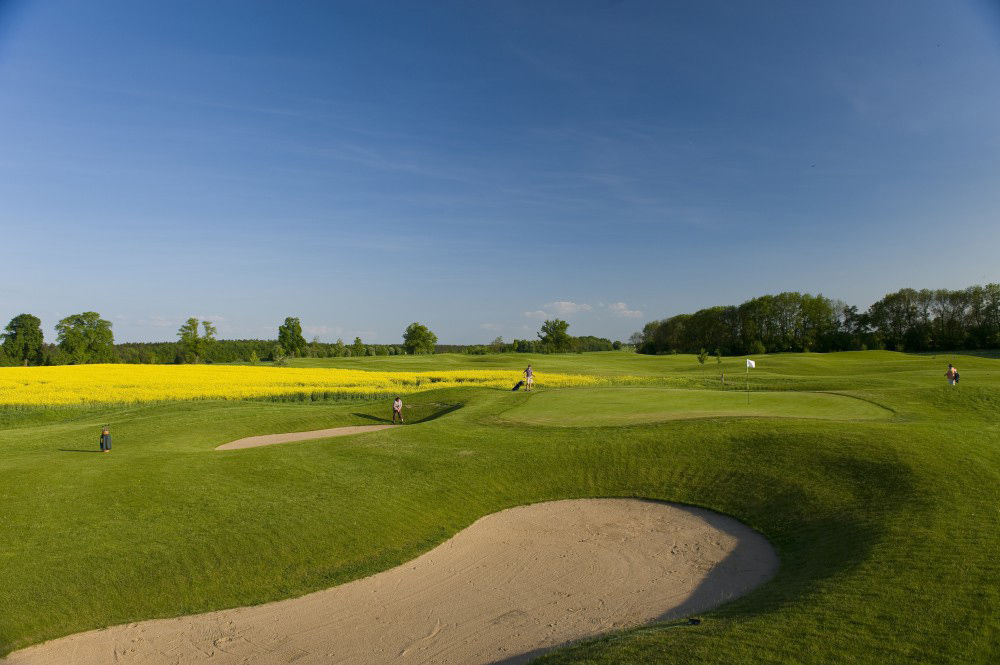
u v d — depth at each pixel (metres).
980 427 21.50
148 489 17.17
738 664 8.17
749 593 12.03
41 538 14.12
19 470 18.58
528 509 18.36
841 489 16.86
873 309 106.94
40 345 107.88
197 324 96.56
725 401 29.52
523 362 84.88
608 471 20.23
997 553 11.40
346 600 13.05
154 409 35.03
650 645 9.12
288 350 114.88
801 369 62.72
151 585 12.98
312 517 16.20
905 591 10.13
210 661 10.85
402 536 16.12
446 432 24.69
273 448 22.03
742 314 111.94
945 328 98.62
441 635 11.57
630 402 30.17
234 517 15.82
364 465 20.55
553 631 11.52
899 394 29.47
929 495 15.20
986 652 8.07
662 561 14.68
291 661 10.79
